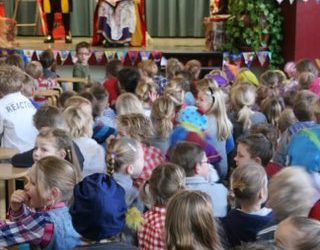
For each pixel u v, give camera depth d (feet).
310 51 26.76
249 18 27.20
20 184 10.74
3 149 11.38
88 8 38.29
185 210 6.15
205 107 13.17
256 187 7.67
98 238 6.60
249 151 10.03
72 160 9.50
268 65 27.58
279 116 13.35
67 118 11.31
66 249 7.40
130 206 9.18
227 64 26.63
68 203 7.61
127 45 31.35
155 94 16.14
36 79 20.49
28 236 7.45
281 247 5.45
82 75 26.00
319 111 11.87
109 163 9.33
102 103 14.42
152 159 10.96
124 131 11.51
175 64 20.83
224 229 7.72
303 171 7.41
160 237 7.69
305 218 5.69
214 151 12.18
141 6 31.99
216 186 9.27
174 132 12.29
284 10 27.20
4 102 12.30
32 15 38.50
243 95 14.30
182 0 38.11
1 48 29.71
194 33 38.40
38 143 9.42
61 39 35.01
